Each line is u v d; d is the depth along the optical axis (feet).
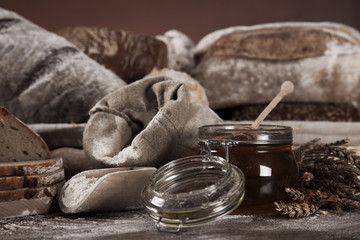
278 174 2.13
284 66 4.50
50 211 2.36
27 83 3.36
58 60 3.43
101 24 7.99
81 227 2.09
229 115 4.87
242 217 2.17
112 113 2.62
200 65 4.87
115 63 4.05
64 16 7.81
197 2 8.26
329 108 4.49
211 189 1.96
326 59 4.46
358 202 2.21
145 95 2.67
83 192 2.27
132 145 2.46
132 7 8.11
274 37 4.55
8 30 3.44
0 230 2.06
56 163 2.45
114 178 2.23
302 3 8.38
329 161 2.36
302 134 3.82
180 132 2.55
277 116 4.47
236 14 8.31
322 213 2.24
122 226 2.09
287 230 1.99
